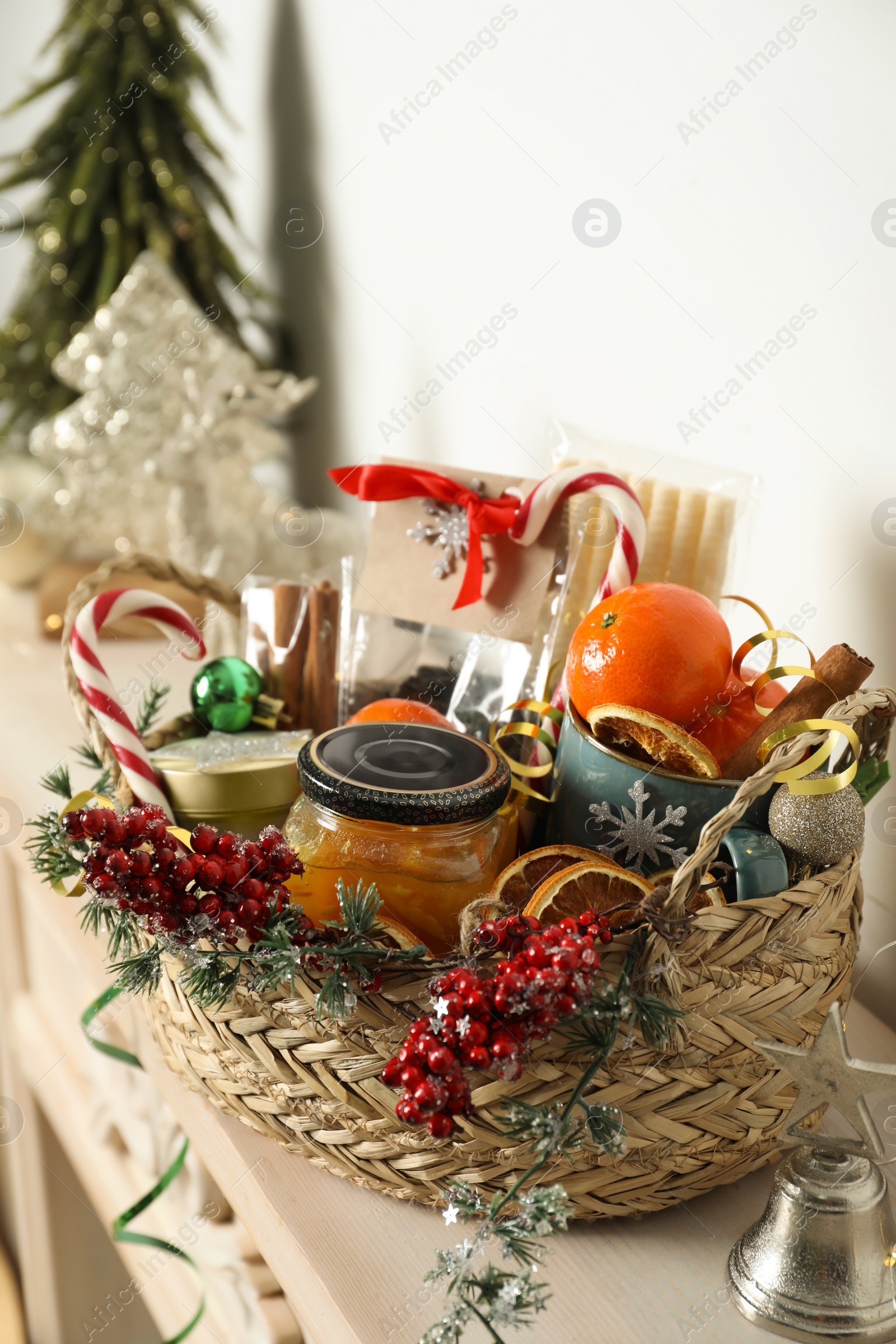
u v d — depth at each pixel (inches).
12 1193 66.5
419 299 53.0
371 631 42.8
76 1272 57.5
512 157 46.5
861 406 39.2
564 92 44.5
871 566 39.4
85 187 61.1
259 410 57.3
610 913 33.7
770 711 36.5
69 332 64.1
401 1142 34.1
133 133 62.5
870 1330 33.3
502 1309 31.7
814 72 39.0
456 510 40.8
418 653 43.1
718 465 42.3
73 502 57.4
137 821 33.8
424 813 34.9
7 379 64.9
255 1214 35.8
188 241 62.7
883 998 40.2
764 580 41.7
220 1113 37.2
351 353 60.7
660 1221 35.3
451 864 35.5
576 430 42.8
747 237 40.8
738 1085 34.2
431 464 41.5
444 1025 32.3
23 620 59.9
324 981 33.8
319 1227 34.9
